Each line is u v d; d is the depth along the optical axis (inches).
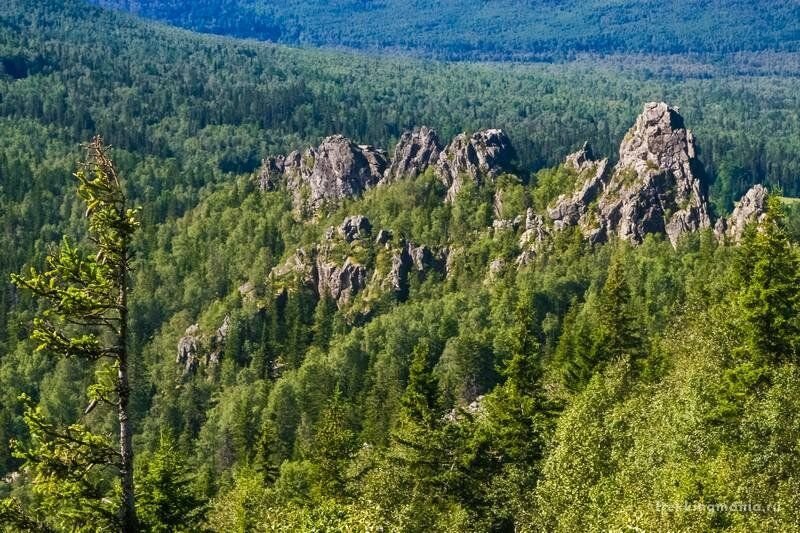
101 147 1740.9
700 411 2952.8
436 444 3267.7
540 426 3580.2
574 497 2664.9
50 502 1710.1
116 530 1717.5
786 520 2288.4
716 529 2305.6
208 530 3257.9
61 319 1731.1
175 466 3240.7
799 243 5378.9
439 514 3129.9
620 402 3678.6
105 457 1729.8
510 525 3159.5
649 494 2534.5
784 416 2709.2
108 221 1720.0
